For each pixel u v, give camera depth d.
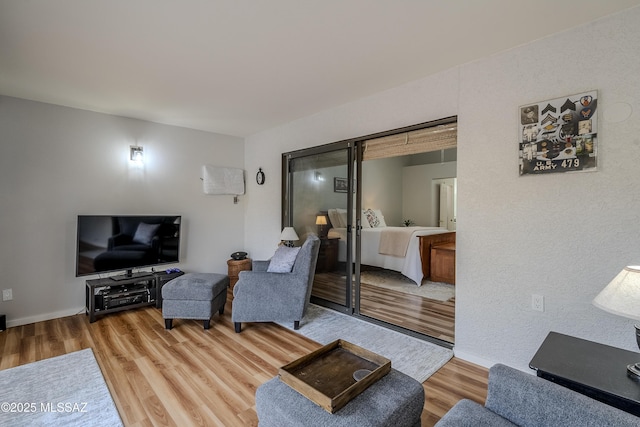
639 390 1.19
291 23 1.97
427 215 7.88
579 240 2.00
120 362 2.45
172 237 4.04
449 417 1.22
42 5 1.75
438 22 1.96
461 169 2.53
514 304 2.27
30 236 3.30
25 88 2.98
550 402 1.12
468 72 2.50
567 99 2.03
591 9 1.83
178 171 4.37
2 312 3.15
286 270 3.19
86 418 1.80
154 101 3.37
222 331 3.08
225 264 4.87
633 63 1.82
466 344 2.51
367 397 1.38
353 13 1.87
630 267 1.38
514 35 2.11
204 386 2.13
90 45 2.21
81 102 3.38
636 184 1.81
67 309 3.52
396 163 8.10
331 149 3.63
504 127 2.30
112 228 3.57
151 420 1.79
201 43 2.20
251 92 3.13
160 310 3.69
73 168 3.54
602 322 1.92
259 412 1.44
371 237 5.38
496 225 2.34
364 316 3.38
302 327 3.17
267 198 4.62
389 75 2.75
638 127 1.80
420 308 3.65
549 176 2.10
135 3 1.75
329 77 2.79
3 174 3.15
